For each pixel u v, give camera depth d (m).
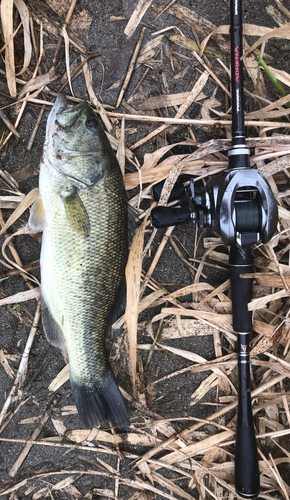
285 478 0.60
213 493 0.59
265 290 0.59
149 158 0.55
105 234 0.48
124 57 0.56
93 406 0.51
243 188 0.48
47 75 0.55
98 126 0.48
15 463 0.58
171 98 0.57
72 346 0.50
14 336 0.58
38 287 0.57
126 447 0.60
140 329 0.59
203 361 0.59
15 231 0.56
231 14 0.49
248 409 0.54
